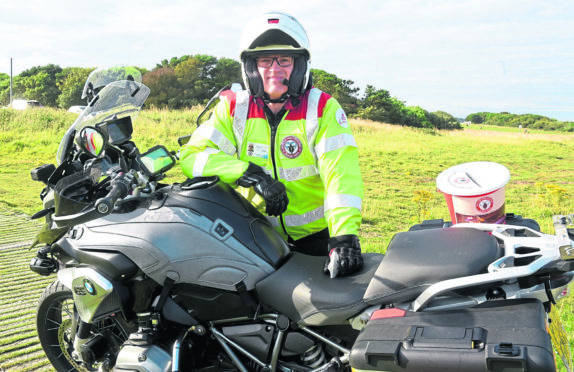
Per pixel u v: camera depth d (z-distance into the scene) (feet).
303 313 7.57
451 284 6.48
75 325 9.54
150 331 8.27
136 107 9.68
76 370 10.58
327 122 8.57
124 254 8.23
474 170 9.11
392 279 7.02
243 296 8.01
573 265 6.33
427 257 7.08
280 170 8.82
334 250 7.81
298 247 9.26
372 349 6.15
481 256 6.86
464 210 8.62
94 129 8.08
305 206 9.00
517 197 34.71
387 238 22.38
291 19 8.49
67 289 9.93
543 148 71.26
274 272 8.06
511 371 5.55
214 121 9.10
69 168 9.20
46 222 9.22
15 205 29.68
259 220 8.55
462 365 5.72
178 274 8.05
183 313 8.25
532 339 5.70
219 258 8.05
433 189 38.78
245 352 8.11
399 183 42.16
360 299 7.23
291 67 8.45
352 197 8.14
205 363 8.54
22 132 64.18
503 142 78.13
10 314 13.58
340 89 141.69
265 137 8.82
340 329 7.72
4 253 19.25
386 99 142.41
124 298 8.29
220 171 8.46
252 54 8.44
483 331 5.99
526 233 7.31
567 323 12.13
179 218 8.19
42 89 201.26
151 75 114.21
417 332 6.24
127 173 7.97
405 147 68.64
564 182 43.09
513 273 6.40
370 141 74.43
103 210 7.55
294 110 8.70
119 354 8.15
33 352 11.57
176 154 9.37
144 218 8.34
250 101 8.89
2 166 48.08
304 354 7.95
